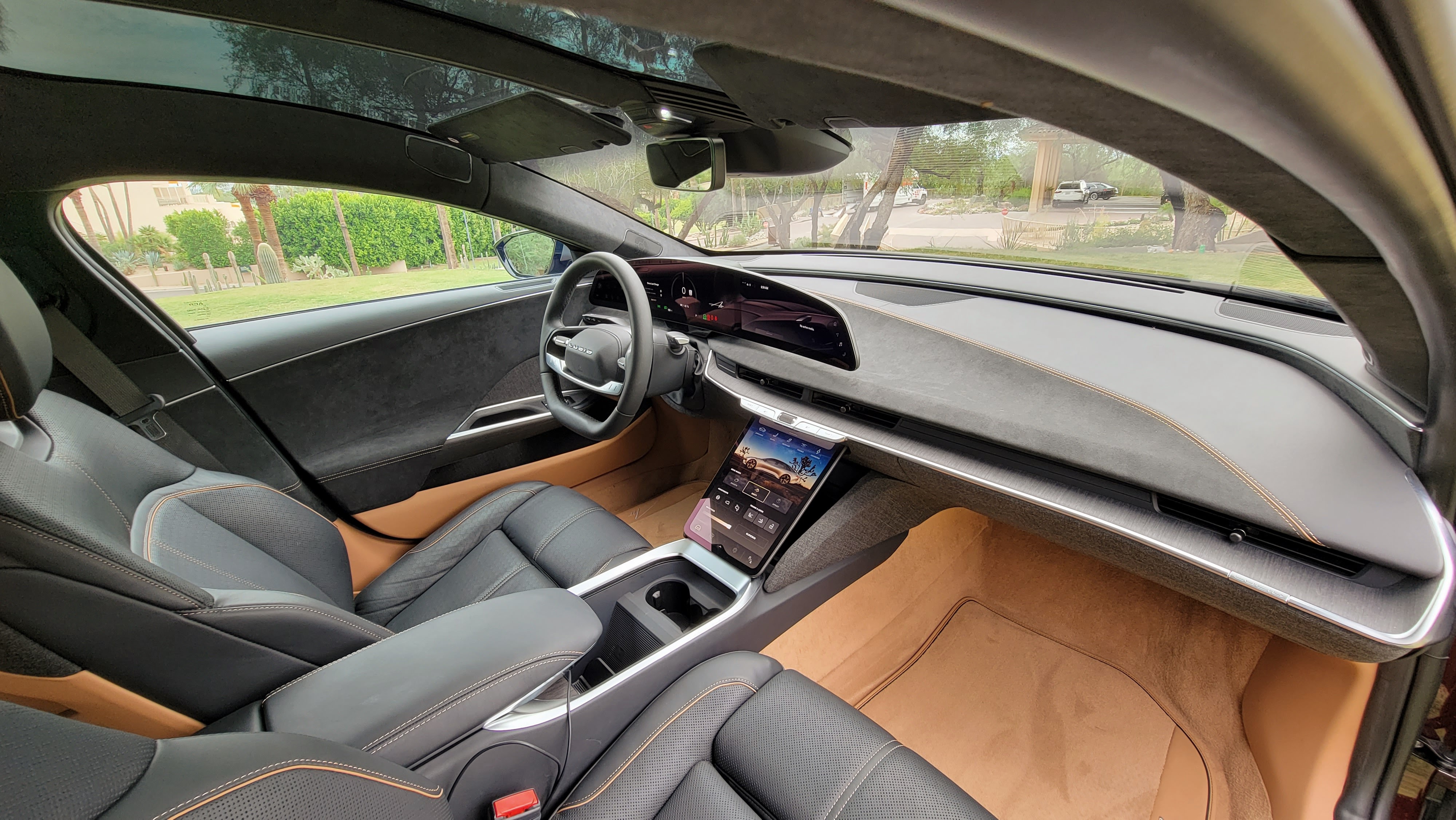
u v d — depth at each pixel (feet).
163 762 1.63
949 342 4.39
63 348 4.17
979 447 4.04
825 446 4.81
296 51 3.77
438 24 3.19
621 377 4.93
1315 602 2.75
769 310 4.97
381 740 2.47
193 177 4.34
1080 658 5.13
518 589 4.66
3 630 1.99
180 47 3.61
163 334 4.53
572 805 3.00
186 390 4.63
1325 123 0.79
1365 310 1.84
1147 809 4.14
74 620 2.09
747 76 2.90
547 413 6.44
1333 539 2.71
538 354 6.42
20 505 2.02
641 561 4.73
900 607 5.51
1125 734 4.58
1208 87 0.65
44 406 2.88
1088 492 3.58
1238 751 4.19
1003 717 4.82
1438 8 0.70
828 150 4.80
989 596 5.74
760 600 4.48
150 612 2.23
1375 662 2.77
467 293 5.97
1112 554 3.81
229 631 2.45
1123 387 3.54
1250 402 3.19
